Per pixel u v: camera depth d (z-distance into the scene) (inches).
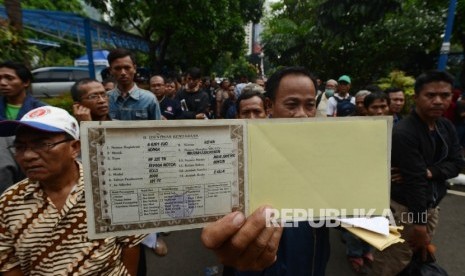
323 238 50.8
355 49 396.8
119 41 544.7
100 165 27.0
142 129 27.6
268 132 29.6
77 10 737.6
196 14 427.8
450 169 79.8
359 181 30.5
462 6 339.3
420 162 74.7
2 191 68.8
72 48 737.6
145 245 113.1
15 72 94.1
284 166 29.8
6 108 96.5
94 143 26.8
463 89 363.9
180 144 28.4
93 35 453.4
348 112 191.2
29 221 48.6
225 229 27.9
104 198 27.3
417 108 79.4
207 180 29.0
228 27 538.3
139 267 82.6
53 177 48.1
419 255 79.8
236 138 29.3
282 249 48.5
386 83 312.5
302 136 30.0
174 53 601.9
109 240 50.6
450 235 130.3
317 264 49.8
